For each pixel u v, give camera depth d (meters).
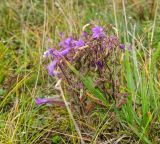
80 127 0.27
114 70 0.26
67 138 0.27
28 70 0.34
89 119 0.27
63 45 0.26
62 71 0.25
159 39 0.35
